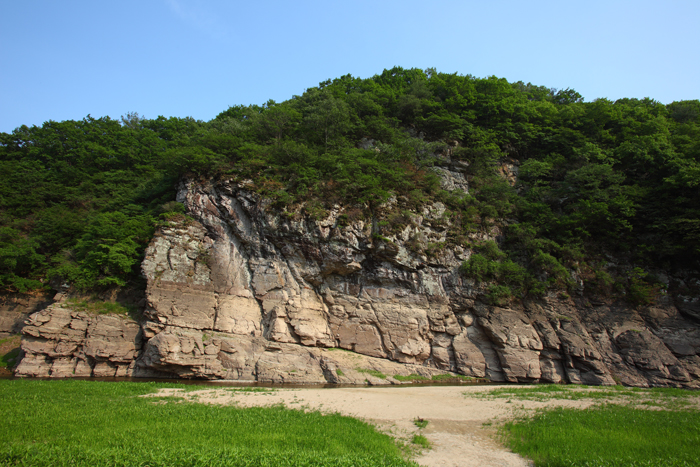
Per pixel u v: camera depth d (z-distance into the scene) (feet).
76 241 134.51
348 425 54.03
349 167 129.70
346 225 116.88
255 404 65.57
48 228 139.64
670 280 124.57
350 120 165.37
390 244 115.65
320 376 101.65
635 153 147.33
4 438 41.42
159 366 97.96
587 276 125.59
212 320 106.93
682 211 125.59
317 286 117.91
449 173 156.35
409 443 49.47
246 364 101.91
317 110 159.94
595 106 174.40
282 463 37.22
